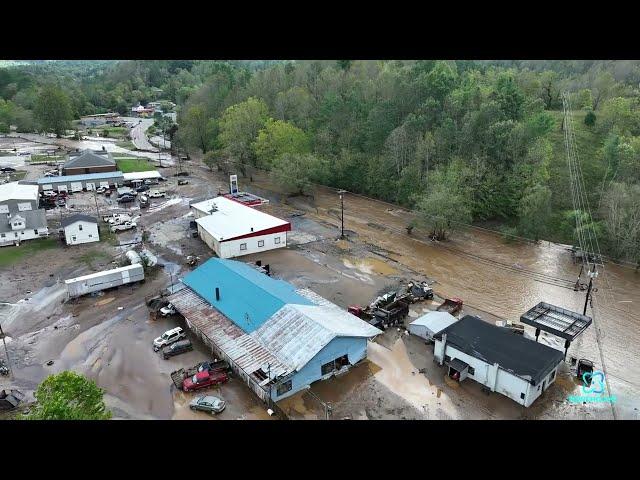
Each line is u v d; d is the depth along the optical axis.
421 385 34.28
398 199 82.94
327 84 114.44
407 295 47.00
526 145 72.31
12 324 43.56
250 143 106.50
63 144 151.12
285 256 60.09
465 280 53.53
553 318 39.16
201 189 95.44
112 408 31.88
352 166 91.69
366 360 37.47
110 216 75.88
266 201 85.62
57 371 36.47
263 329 37.28
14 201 74.44
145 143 154.88
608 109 81.81
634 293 50.59
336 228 71.69
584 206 67.44
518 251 62.94
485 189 72.00
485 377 33.84
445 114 83.38
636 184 61.38
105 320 43.91
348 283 51.97
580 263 58.41
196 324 39.81
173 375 34.84
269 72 131.25
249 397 33.03
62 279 53.06
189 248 62.66
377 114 89.81
